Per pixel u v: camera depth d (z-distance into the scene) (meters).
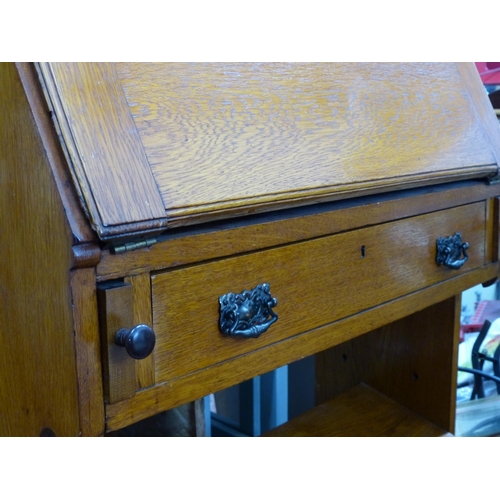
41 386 0.55
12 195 0.53
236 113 0.62
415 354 1.11
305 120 0.67
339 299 0.72
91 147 0.50
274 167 0.62
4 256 0.56
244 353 0.62
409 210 0.79
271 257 0.63
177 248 0.55
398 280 0.79
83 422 0.51
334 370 1.29
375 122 0.75
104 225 0.48
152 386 0.55
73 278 0.49
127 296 0.52
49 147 0.49
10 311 0.57
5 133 0.52
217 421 1.37
